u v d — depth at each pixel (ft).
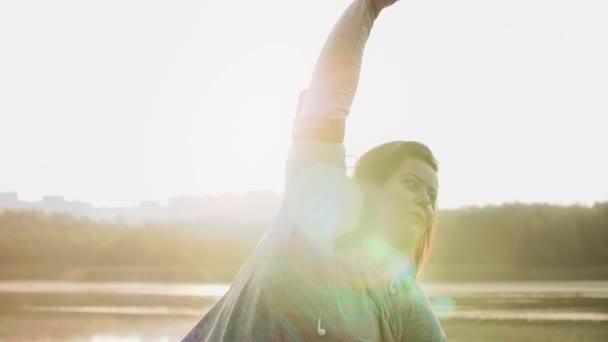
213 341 7.73
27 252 283.38
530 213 229.66
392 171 8.61
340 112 7.86
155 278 230.27
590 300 115.34
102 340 77.30
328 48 7.86
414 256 9.25
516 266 221.05
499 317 90.27
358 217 8.39
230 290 8.09
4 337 80.07
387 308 8.15
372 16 7.96
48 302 127.03
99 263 275.18
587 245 221.66
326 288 7.62
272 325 7.50
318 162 7.77
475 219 226.17
